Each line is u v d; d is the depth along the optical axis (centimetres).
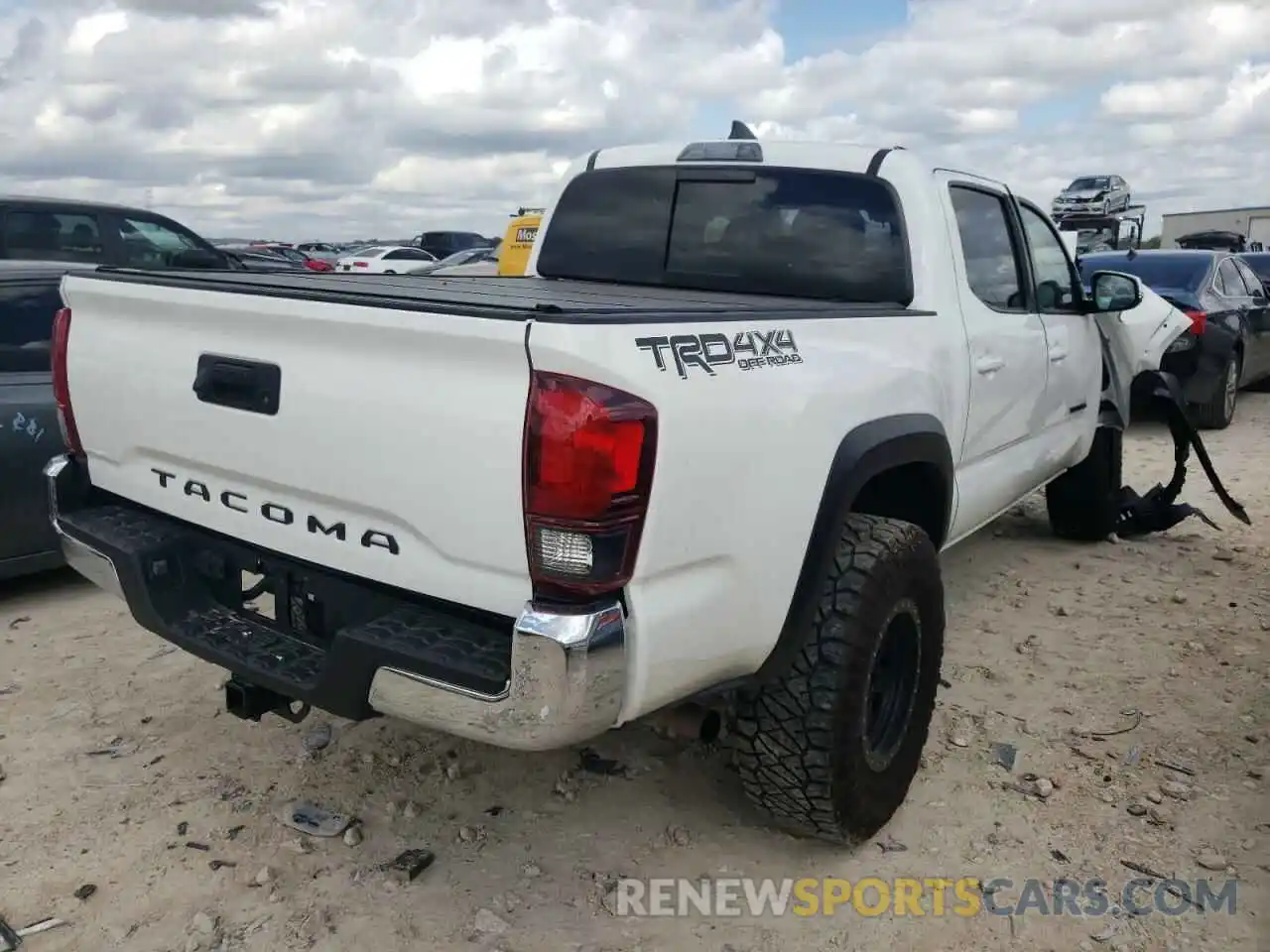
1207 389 973
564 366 215
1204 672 429
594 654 220
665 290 408
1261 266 1522
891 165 375
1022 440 459
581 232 444
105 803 328
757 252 396
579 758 360
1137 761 358
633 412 219
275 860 302
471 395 227
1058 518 610
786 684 282
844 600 282
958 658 445
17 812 321
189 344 285
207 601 306
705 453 237
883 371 308
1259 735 375
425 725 238
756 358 258
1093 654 448
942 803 334
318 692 254
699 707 274
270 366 263
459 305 234
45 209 857
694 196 414
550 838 315
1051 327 470
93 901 282
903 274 366
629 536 223
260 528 280
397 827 319
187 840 310
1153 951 268
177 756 357
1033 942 272
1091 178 3186
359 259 2581
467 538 233
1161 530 617
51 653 440
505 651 236
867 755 298
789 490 263
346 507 257
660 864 304
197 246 954
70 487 334
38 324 507
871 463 294
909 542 298
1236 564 573
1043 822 323
